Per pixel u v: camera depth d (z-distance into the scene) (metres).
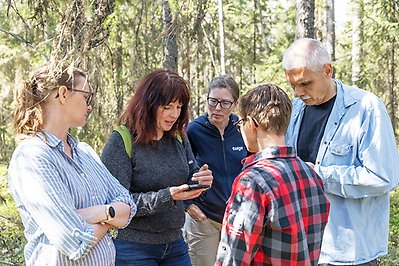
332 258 2.54
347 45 15.49
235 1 12.88
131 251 2.51
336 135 2.56
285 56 2.59
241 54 14.37
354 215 2.50
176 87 2.49
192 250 3.42
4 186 6.39
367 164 2.42
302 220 1.96
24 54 5.47
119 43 5.41
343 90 2.61
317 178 2.09
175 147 2.67
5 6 4.53
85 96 2.04
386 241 2.60
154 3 5.41
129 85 5.45
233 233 1.92
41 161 1.89
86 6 3.72
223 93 3.24
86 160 2.15
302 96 2.60
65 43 3.49
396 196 9.21
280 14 17.64
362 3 10.29
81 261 1.95
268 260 1.96
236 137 3.35
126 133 2.50
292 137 2.80
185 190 2.41
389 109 13.28
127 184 2.47
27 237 1.98
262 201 1.89
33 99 1.96
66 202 1.89
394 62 13.30
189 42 7.31
